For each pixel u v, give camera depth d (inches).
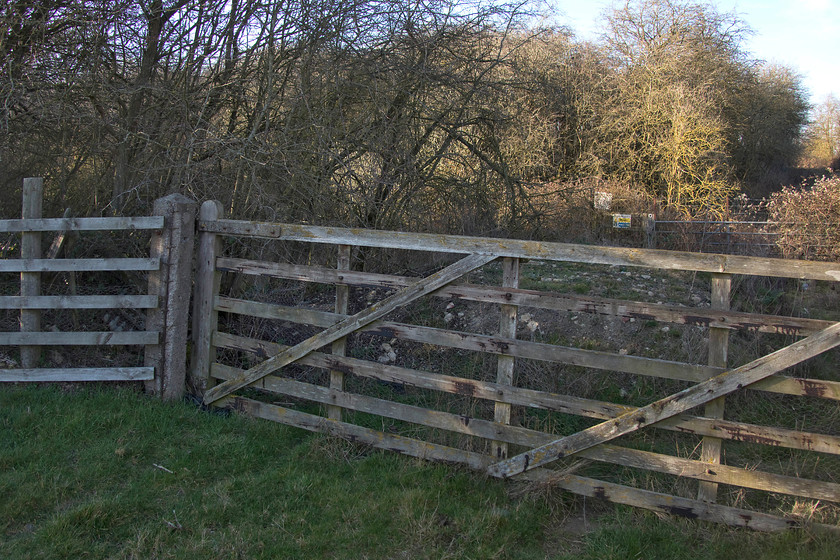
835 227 380.2
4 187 258.2
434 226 303.1
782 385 119.5
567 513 135.9
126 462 148.9
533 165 463.5
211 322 187.5
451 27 286.2
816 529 120.6
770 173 1021.8
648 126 680.4
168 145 247.9
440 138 303.0
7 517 125.0
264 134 238.2
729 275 122.4
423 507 132.4
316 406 183.2
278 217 236.1
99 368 184.7
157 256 185.0
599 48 848.3
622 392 194.1
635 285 297.7
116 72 255.3
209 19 255.0
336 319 161.3
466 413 175.8
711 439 127.1
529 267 330.6
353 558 117.7
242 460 152.4
